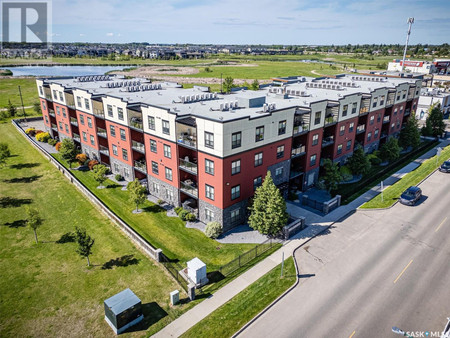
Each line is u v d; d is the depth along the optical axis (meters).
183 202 38.25
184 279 26.62
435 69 129.00
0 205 39.00
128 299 22.39
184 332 21.48
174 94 49.03
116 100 42.62
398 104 58.16
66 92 53.28
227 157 31.17
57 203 39.72
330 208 37.75
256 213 31.50
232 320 22.34
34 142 61.38
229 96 46.53
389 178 46.81
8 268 28.03
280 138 36.69
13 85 138.25
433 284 25.61
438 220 35.19
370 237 32.28
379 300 24.02
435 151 58.38
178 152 35.97
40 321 22.61
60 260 29.12
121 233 33.31
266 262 28.66
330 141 44.81
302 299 24.25
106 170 44.91
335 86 54.06
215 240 32.34
